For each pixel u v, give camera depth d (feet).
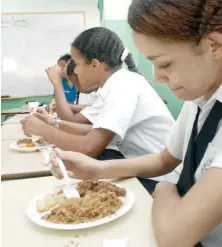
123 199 2.93
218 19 1.87
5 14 13.78
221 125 2.46
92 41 5.21
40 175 3.99
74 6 14.29
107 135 4.66
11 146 5.32
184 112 3.40
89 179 3.40
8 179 3.91
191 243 2.05
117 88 4.96
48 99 14.55
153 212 2.48
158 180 4.11
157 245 2.24
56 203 2.81
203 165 2.55
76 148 4.66
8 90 14.24
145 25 1.97
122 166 3.54
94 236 2.41
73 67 7.18
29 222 2.67
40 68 14.34
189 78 2.08
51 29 14.17
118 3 13.01
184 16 1.89
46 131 4.90
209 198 2.01
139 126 5.05
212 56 2.00
